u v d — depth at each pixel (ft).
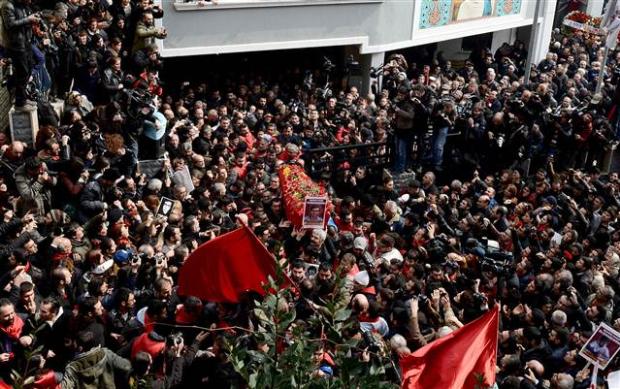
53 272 26.25
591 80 80.64
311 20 65.57
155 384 21.62
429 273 33.45
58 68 42.86
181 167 38.99
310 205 34.32
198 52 62.18
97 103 43.50
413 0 70.69
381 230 40.22
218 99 57.16
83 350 22.52
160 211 33.96
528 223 43.16
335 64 71.36
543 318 31.45
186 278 26.12
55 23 43.29
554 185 49.06
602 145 55.93
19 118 38.17
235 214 37.63
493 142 50.90
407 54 79.00
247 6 62.44
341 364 13.52
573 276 37.27
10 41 36.99
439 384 22.90
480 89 68.08
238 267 25.61
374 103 61.41
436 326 29.81
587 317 33.45
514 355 27.89
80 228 29.99
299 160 44.52
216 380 21.62
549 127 53.06
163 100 60.49
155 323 23.41
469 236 41.32
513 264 37.73
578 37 91.81
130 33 47.29
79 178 32.53
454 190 45.42
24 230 28.55
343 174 47.39
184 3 60.23
